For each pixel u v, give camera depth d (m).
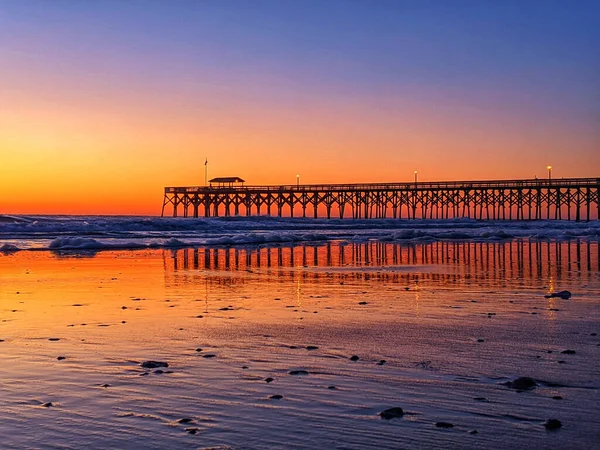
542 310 9.29
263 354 6.60
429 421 4.63
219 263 17.95
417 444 4.23
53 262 18.33
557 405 4.95
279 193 75.38
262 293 11.41
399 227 54.84
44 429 4.51
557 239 31.77
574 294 11.02
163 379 5.68
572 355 6.47
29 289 11.95
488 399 5.10
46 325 8.18
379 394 5.24
